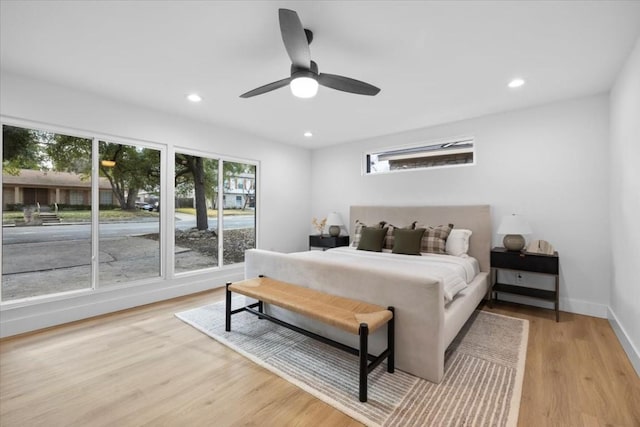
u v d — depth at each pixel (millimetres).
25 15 1854
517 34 2039
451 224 3891
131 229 3510
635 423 1566
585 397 1787
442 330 1931
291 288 2600
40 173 2900
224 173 4527
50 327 2848
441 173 4199
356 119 3971
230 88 3002
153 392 1845
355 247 4438
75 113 3025
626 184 2418
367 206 4891
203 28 2004
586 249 3191
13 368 2111
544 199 3420
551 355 2309
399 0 1710
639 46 2059
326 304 2178
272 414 1654
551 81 2789
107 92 3105
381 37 2080
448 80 2771
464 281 2781
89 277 3191
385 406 1698
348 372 2064
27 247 2830
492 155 3764
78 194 3127
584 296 3213
